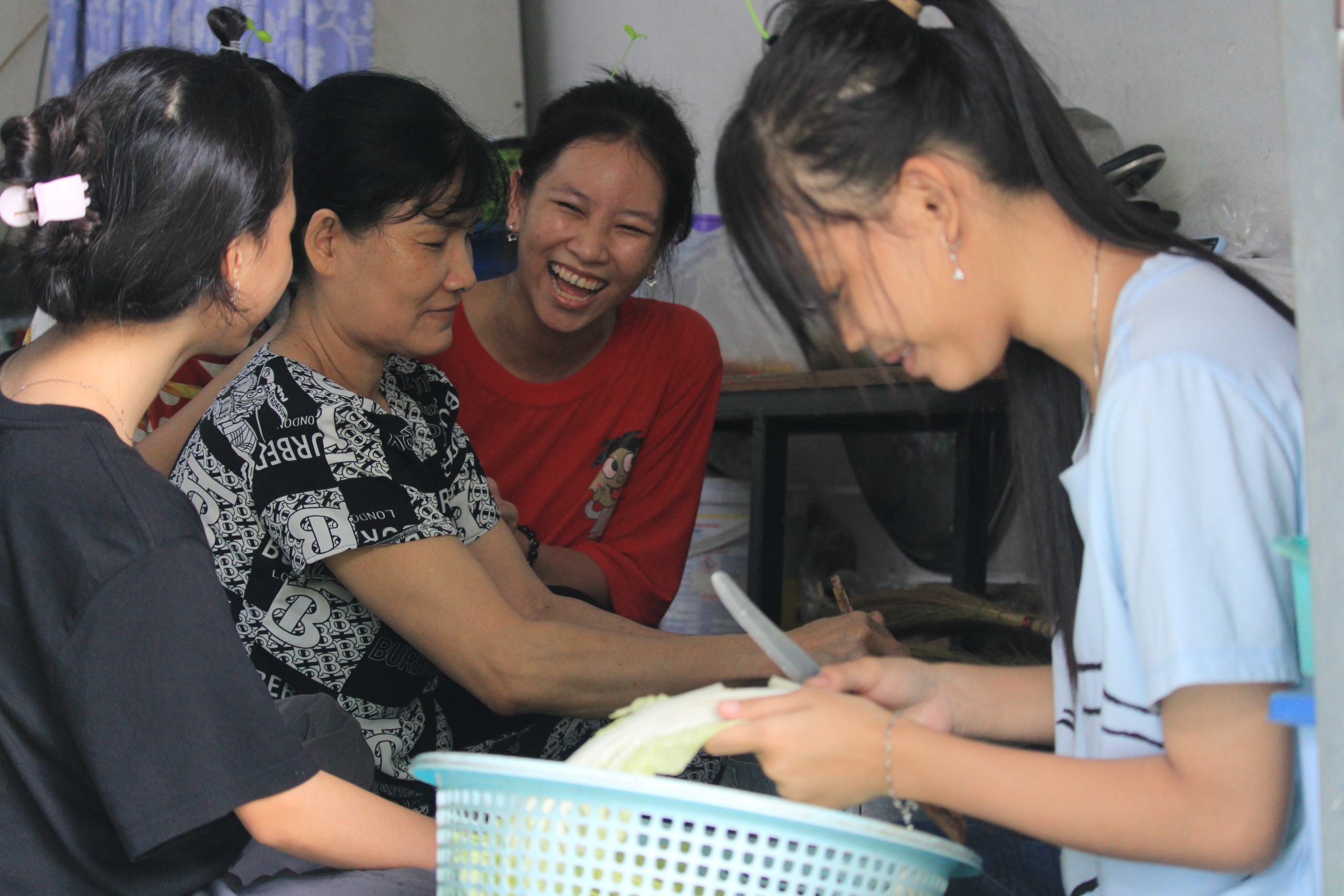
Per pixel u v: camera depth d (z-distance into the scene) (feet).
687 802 2.70
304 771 3.34
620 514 7.32
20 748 3.31
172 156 3.29
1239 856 2.73
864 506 10.59
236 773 3.22
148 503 3.23
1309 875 2.93
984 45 3.13
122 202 3.27
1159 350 2.85
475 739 5.55
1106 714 3.01
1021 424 3.74
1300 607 2.68
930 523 9.57
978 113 3.05
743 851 2.75
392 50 11.51
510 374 7.00
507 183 6.06
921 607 7.42
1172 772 2.78
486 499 5.82
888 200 3.01
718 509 9.28
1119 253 3.16
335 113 4.65
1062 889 4.03
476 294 7.11
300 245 4.77
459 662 4.69
